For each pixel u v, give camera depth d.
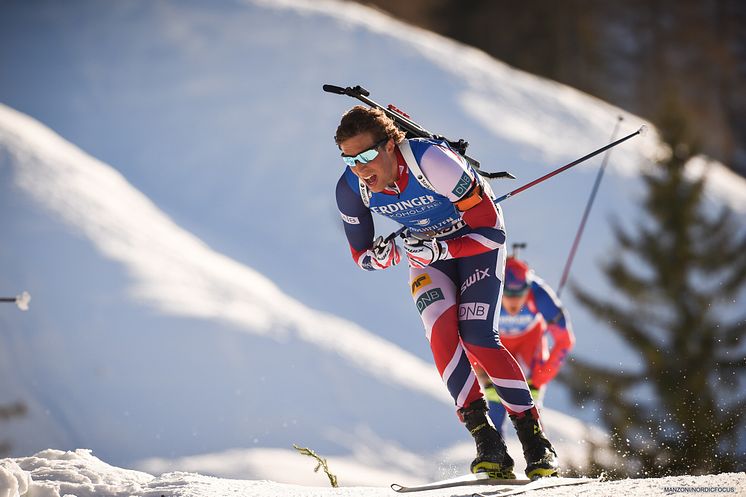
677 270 41.84
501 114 83.75
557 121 86.69
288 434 42.41
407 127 12.93
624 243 43.28
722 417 36.41
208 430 42.34
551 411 46.69
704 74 140.62
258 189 72.12
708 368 39.34
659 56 140.12
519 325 22.45
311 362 48.19
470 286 13.24
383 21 97.06
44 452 13.89
